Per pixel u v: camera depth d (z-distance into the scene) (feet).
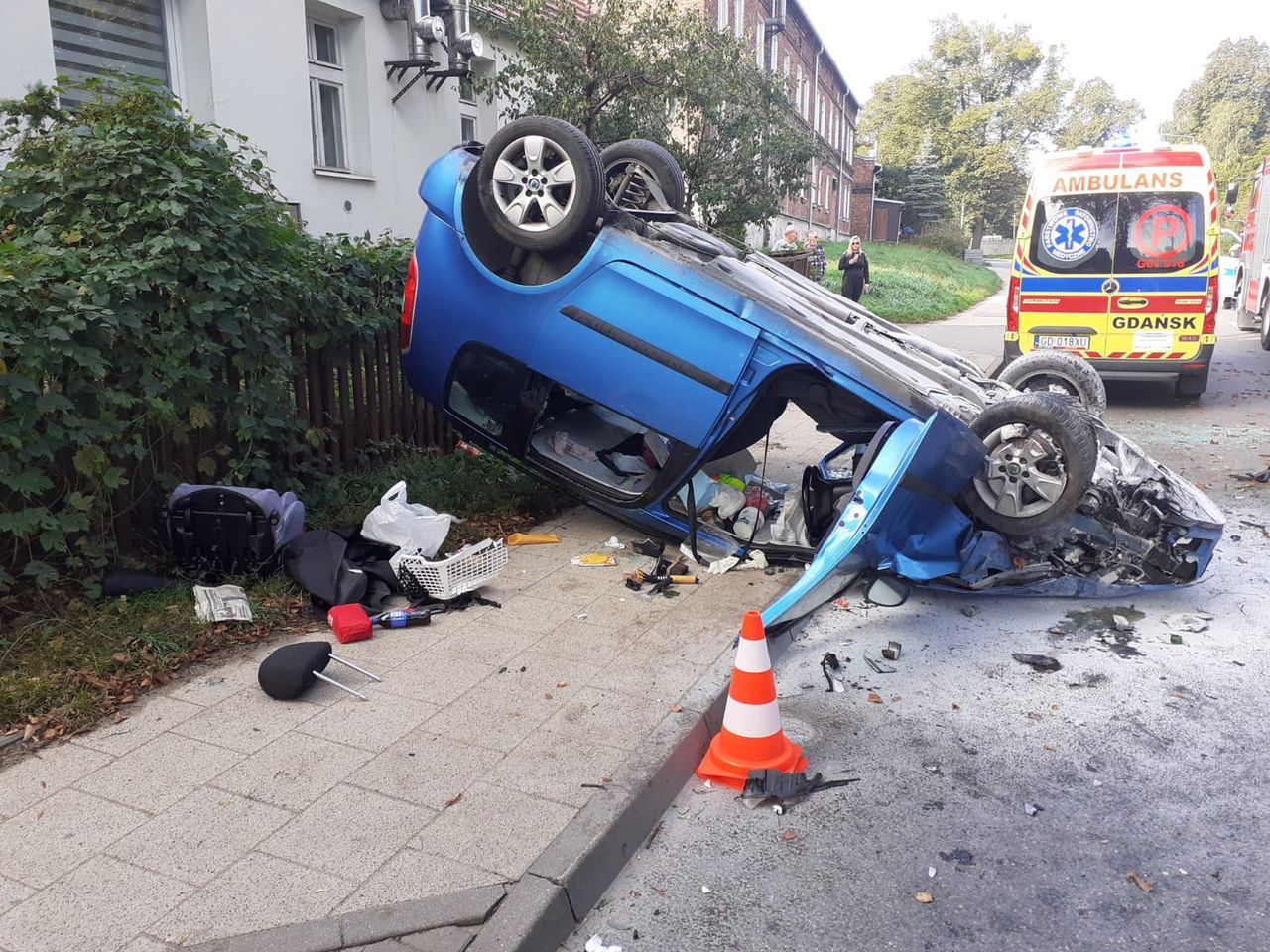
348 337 22.40
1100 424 20.21
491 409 21.09
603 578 18.71
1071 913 9.95
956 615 18.10
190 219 17.54
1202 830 11.34
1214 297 36.88
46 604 15.57
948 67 234.38
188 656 14.66
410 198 45.03
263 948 8.78
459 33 42.91
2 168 18.38
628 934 9.71
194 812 10.93
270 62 35.94
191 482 18.65
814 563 15.38
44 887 9.64
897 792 12.25
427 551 17.97
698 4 76.43
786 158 47.78
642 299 18.25
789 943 9.57
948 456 15.70
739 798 12.18
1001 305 103.91
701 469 20.39
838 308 21.93
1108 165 37.40
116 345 16.38
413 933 9.04
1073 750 13.21
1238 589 19.15
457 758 12.11
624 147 23.99
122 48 31.89
